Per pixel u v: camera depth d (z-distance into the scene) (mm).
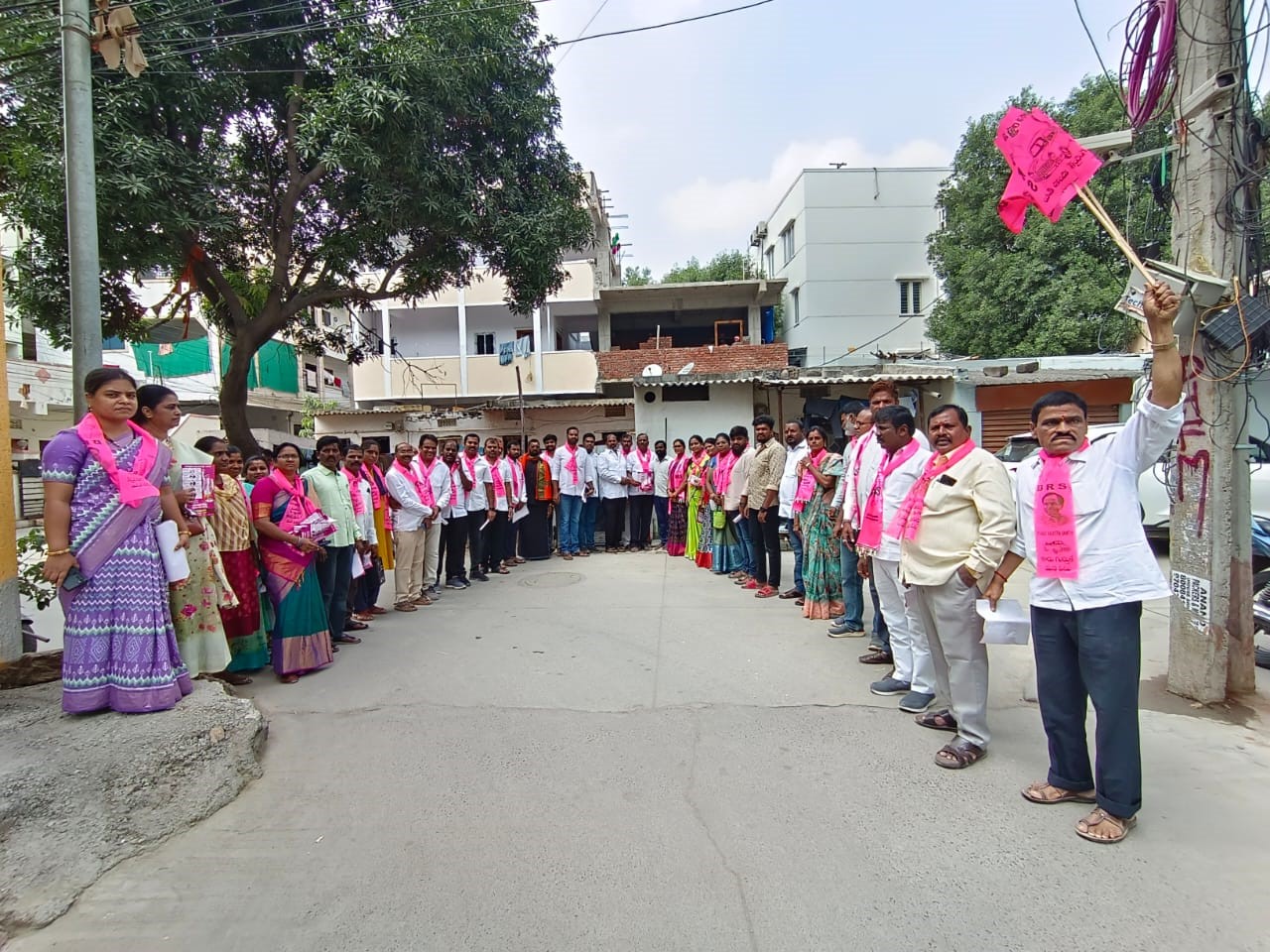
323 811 3180
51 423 17375
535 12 9047
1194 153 4207
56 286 7684
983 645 3561
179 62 6875
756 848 2820
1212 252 4137
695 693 4574
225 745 3428
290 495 5055
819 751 3701
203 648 4297
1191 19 4129
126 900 2580
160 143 6680
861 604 5883
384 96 7199
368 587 6895
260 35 7387
